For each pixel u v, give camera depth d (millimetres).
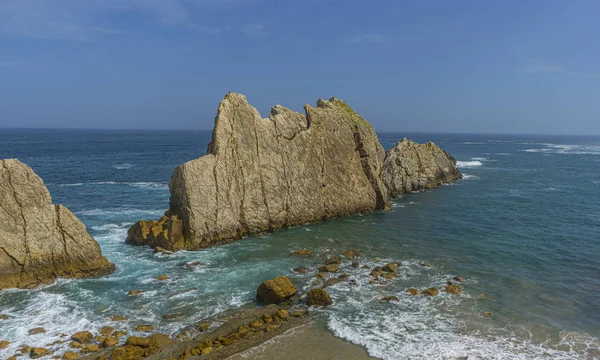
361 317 22844
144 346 19469
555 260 33031
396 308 24016
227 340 20172
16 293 25406
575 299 25781
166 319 22406
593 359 19078
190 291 26188
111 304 24250
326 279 28234
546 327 22078
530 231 41719
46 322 21922
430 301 25000
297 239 38156
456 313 23484
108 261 29641
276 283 24734
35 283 26609
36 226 26969
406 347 19844
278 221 41250
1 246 25844
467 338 20750
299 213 43125
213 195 36312
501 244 37156
